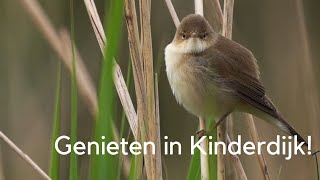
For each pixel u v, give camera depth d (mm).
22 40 10320
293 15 10336
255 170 8938
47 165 10086
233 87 7039
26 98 10289
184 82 7055
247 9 10578
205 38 7133
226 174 7500
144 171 6320
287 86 10211
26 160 6664
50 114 10289
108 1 5781
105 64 5418
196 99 7062
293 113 10094
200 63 7012
